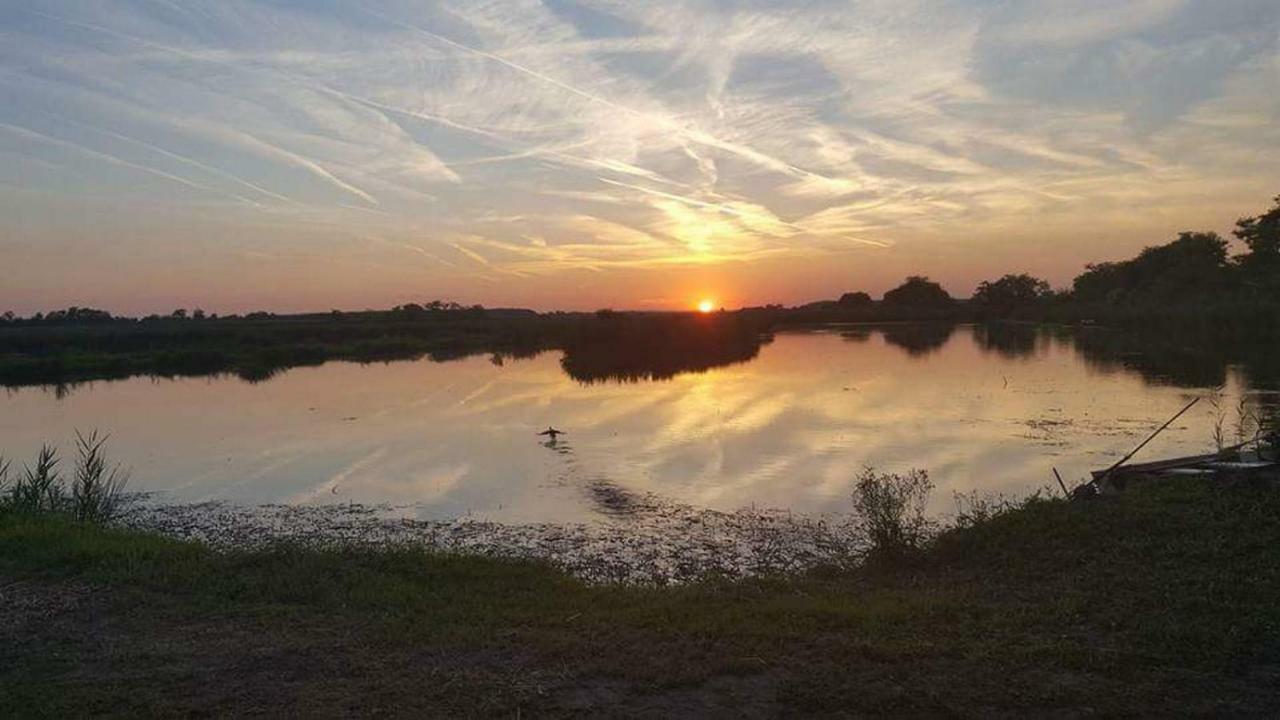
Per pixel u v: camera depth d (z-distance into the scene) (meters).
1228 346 51.28
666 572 11.31
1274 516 8.50
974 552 9.26
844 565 10.61
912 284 144.25
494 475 18.95
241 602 7.76
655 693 5.52
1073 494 11.05
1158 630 6.10
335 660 6.21
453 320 105.12
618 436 23.83
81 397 39.81
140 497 17.59
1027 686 5.37
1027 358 49.00
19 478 16.03
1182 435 20.64
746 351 61.88
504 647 6.42
